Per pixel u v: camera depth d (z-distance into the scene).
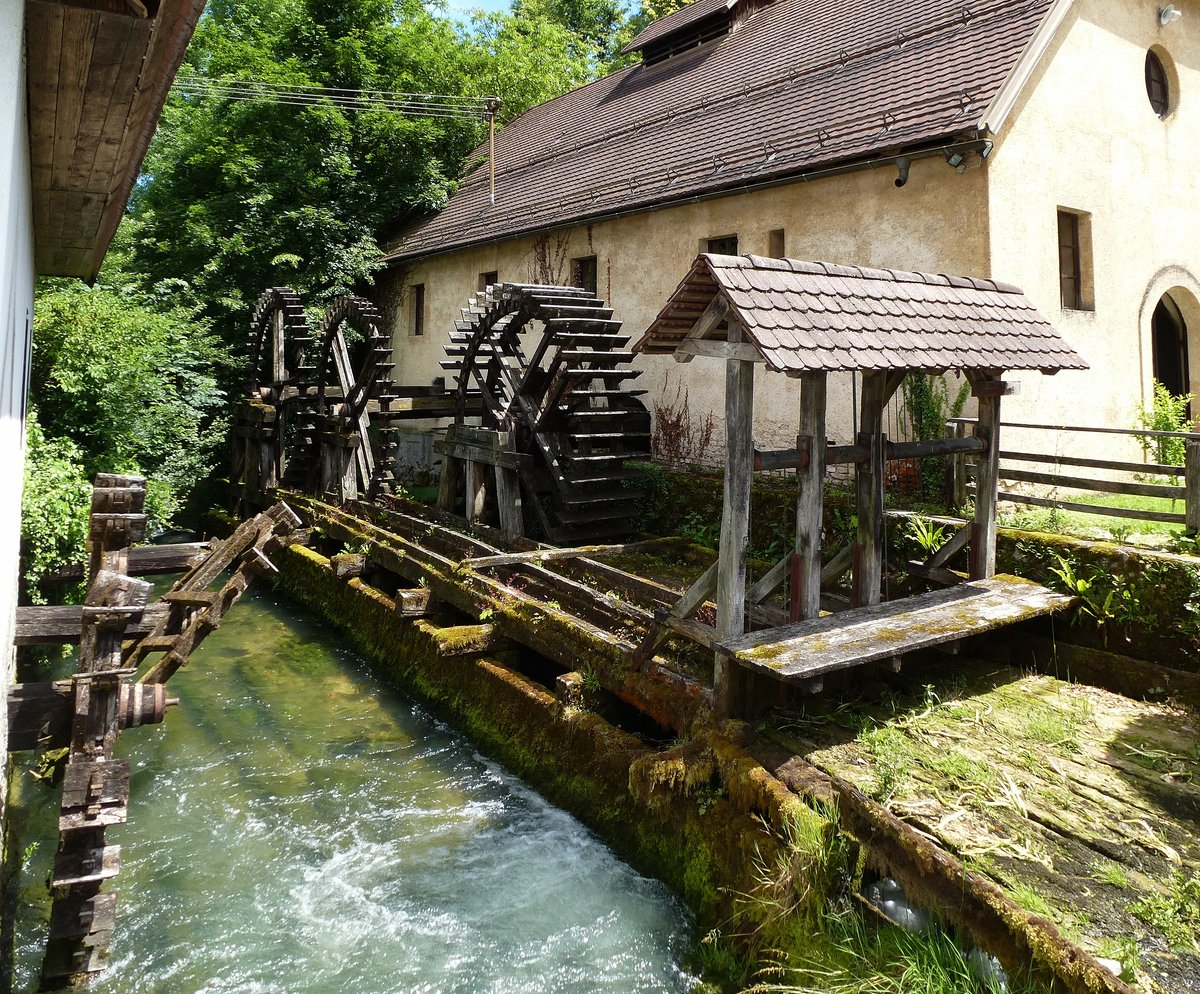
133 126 4.55
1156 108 9.24
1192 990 2.79
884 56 9.38
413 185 17.09
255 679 7.98
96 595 4.08
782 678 4.13
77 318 10.03
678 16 15.35
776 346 4.04
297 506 11.77
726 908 4.25
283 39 17.44
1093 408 8.16
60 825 3.89
